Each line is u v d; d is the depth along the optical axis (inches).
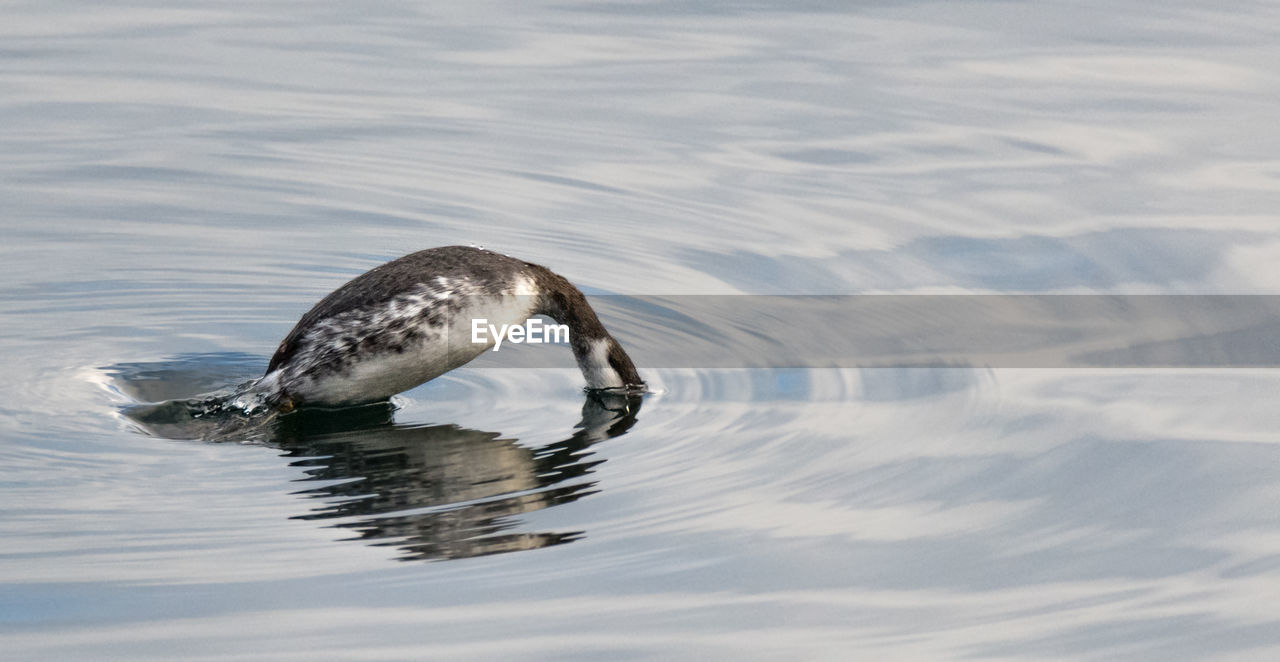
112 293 1163.9
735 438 924.0
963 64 1720.0
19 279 1180.5
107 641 672.4
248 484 839.1
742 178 1428.4
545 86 1651.1
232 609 699.4
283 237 1290.6
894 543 784.3
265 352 1068.5
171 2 1930.4
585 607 710.5
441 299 940.0
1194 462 887.7
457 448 900.0
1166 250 1267.2
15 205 1328.7
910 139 1515.7
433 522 795.4
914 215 1349.7
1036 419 954.7
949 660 674.8
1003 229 1317.7
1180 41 1791.3
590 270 1229.7
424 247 1274.6
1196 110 1578.5
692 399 992.2
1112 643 692.7
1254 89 1632.6
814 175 1437.0
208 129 1521.9
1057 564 765.9
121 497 815.7
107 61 1696.6
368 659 660.7
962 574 753.0
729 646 681.0
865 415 964.0
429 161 1456.7
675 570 749.9
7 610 696.4
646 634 687.7
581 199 1380.4
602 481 854.5
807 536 789.2
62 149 1455.5
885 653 678.5
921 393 1001.5
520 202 1373.0
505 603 712.4
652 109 1590.8
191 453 883.4
